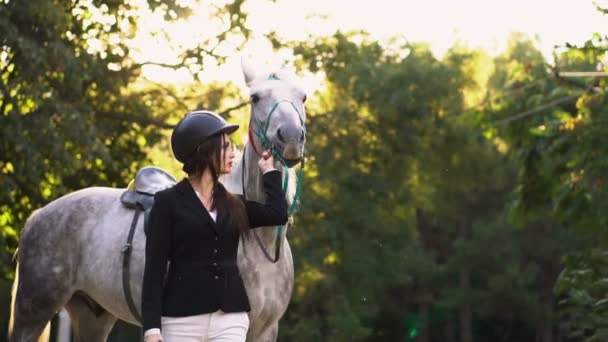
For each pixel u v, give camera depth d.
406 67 26.75
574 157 15.73
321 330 27.58
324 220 26.27
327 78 25.97
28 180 17.86
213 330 5.70
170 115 22.66
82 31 19.75
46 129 16.64
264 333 6.67
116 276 7.08
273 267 6.55
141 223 7.06
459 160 32.91
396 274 27.83
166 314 5.68
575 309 13.31
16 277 7.77
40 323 7.59
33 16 17.00
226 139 5.77
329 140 26.66
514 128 17.72
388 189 26.98
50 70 17.80
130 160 21.42
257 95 6.35
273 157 6.29
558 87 17.67
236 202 5.79
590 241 19.47
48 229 7.58
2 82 16.88
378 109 26.58
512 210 18.17
